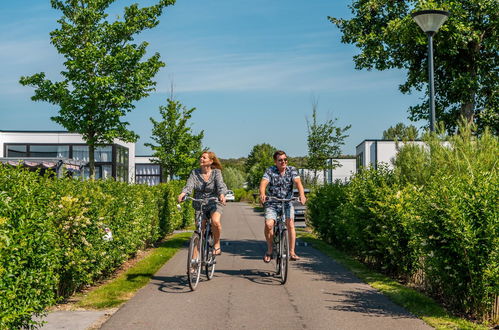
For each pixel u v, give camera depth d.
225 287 7.21
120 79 16.81
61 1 16.53
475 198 5.40
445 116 14.29
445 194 5.60
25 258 4.26
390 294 6.59
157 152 30.75
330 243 13.27
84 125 16.58
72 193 6.54
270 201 7.90
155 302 6.20
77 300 6.31
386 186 8.30
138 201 9.71
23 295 4.21
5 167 5.24
